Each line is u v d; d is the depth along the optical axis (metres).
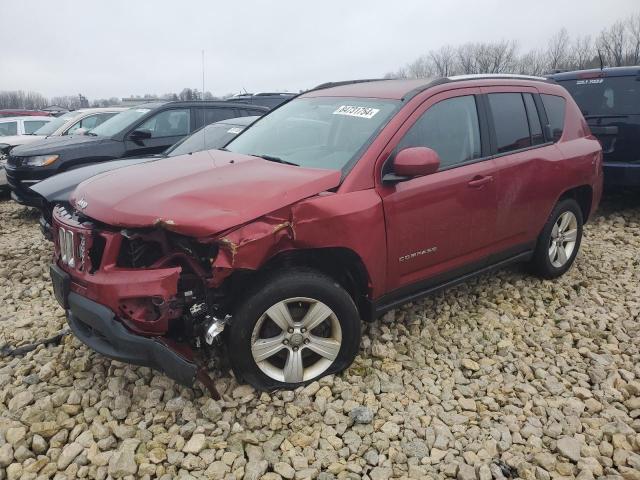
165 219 2.77
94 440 2.85
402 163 3.25
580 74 7.29
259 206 2.89
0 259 5.92
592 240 6.22
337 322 3.23
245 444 2.85
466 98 3.98
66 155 7.50
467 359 3.62
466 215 3.81
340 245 3.12
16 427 2.90
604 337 3.99
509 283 4.86
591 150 4.98
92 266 2.99
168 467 2.69
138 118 8.16
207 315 2.97
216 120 8.79
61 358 3.56
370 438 2.90
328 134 3.75
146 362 2.87
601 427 2.98
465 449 2.84
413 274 3.64
